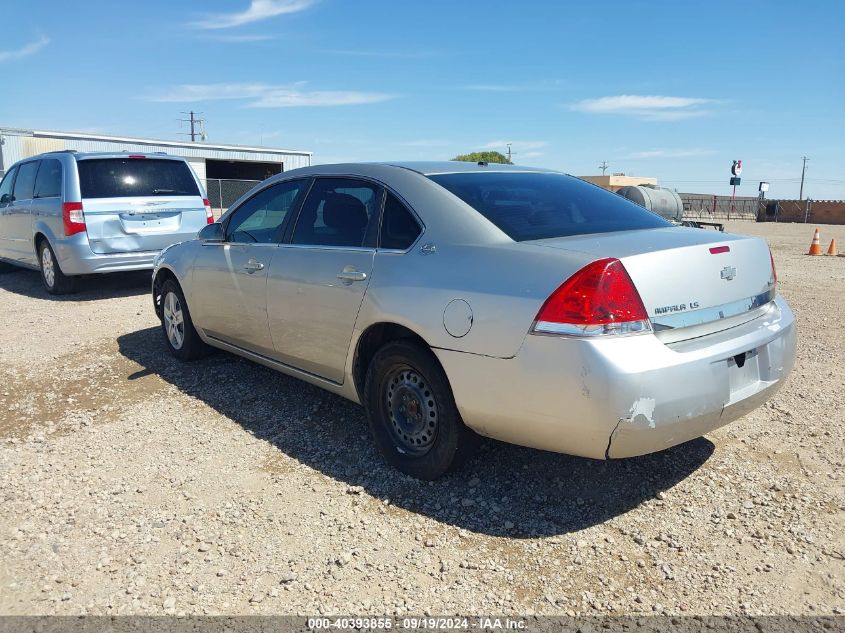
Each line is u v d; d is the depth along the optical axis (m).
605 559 3.04
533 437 3.14
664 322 2.99
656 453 4.04
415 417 3.70
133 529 3.32
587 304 2.88
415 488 3.65
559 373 2.92
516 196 3.83
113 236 8.66
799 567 2.96
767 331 3.42
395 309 3.56
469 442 3.52
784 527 3.26
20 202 9.85
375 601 2.79
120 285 9.98
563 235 3.44
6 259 10.73
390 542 3.19
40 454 4.17
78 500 3.60
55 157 9.05
